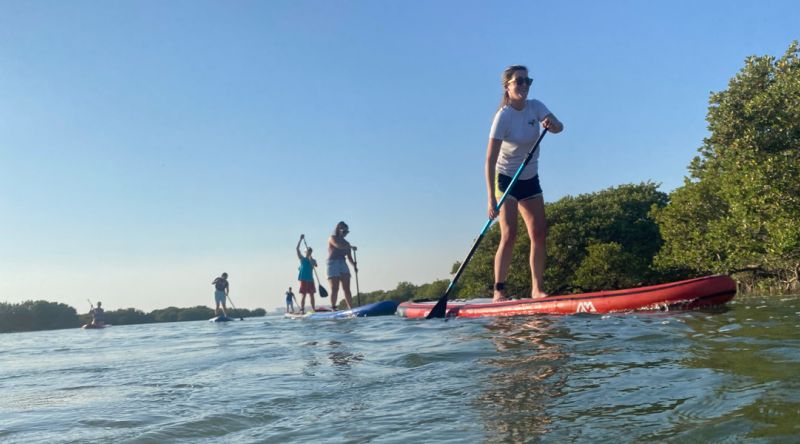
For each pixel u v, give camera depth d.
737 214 15.72
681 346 2.85
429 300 8.10
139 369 4.16
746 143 15.29
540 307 5.61
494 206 5.85
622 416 1.71
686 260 18.53
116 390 3.13
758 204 14.73
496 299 6.14
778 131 15.04
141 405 2.58
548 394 2.07
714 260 18.02
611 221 26.84
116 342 8.91
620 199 28.64
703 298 4.70
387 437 1.73
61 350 7.70
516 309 5.81
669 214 20.17
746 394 1.79
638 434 1.53
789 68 17.05
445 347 3.55
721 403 1.73
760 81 17.41
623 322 4.14
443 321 5.95
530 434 1.63
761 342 2.77
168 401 2.64
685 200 20.09
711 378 2.06
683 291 4.78
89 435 2.06
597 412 1.78
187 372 3.70
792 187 14.13
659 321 4.10
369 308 9.89
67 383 3.63
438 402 2.13
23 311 50.91
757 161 15.05
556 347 3.14
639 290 5.05
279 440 1.81
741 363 2.28
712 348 2.71
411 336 4.63
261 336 6.87
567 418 1.75
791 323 3.49
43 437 2.08
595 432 1.59
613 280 24.59
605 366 2.49
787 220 14.28
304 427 1.95
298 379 2.96
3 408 2.79
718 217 18.66
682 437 1.47
